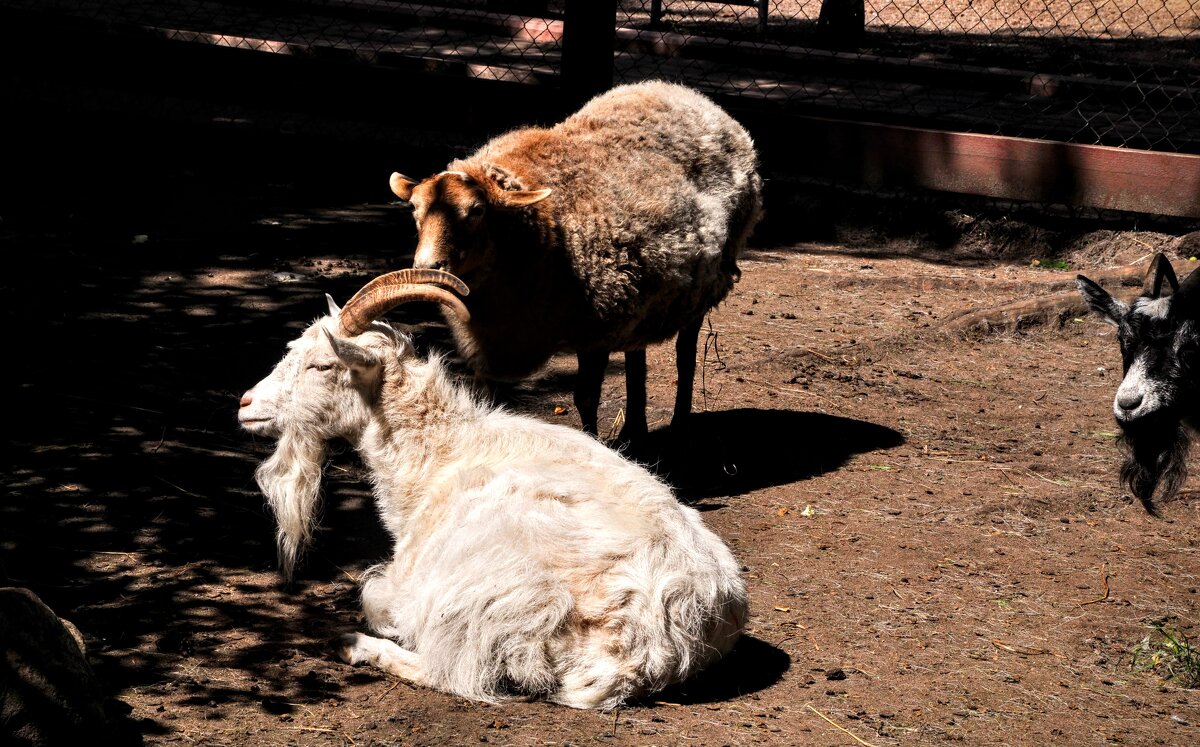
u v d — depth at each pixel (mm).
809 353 8734
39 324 8023
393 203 11680
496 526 4348
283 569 5410
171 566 5344
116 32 12547
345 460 6664
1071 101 12945
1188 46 17234
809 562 5773
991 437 7559
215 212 10938
